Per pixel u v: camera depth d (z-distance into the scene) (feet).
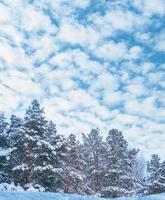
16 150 105.91
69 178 121.39
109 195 135.74
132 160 153.07
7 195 43.65
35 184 100.42
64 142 112.78
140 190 128.88
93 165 143.54
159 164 149.38
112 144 147.74
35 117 108.88
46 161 104.88
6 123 119.96
